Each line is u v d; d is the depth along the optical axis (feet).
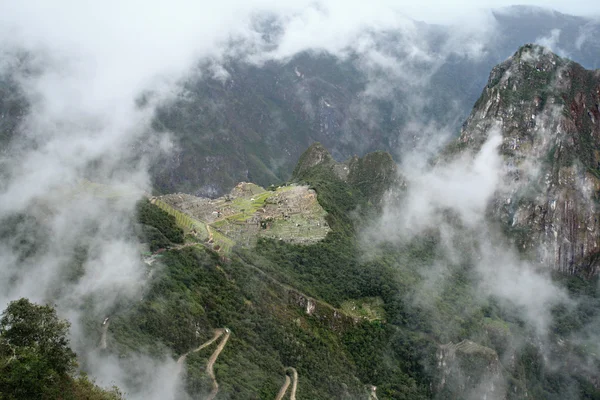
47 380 310.45
